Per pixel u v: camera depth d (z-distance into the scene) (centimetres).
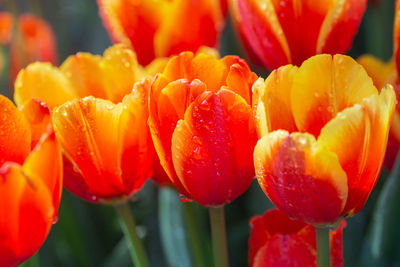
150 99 45
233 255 71
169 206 62
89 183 48
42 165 41
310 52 53
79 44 123
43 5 107
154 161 49
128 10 61
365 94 44
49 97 51
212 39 62
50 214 42
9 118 44
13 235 41
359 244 67
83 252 72
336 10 52
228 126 44
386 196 56
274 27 52
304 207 43
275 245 49
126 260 69
